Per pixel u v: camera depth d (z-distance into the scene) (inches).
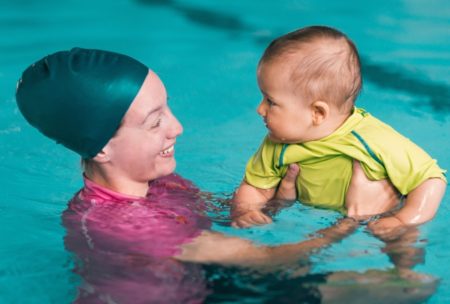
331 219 126.8
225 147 170.7
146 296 107.4
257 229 123.5
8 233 126.4
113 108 113.6
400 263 114.4
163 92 117.8
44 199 142.3
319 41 125.2
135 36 243.1
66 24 252.4
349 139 125.6
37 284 112.2
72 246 117.7
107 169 120.6
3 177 153.4
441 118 183.6
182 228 119.0
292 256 115.4
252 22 257.6
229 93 201.6
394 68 214.4
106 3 276.1
